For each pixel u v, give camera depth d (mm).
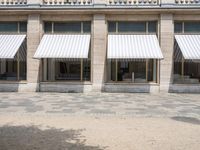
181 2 23453
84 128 11227
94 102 18266
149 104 17625
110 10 23078
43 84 23750
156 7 22875
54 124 11953
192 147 8938
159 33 23312
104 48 23438
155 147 8898
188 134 10453
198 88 23266
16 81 23859
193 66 23469
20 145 8977
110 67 23656
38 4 23453
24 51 23953
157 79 23438
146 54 21766
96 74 23422
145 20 23406
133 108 16141
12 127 11359
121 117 13633
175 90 23297
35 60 23719
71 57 21922
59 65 23828
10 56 22172
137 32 23547
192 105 17344
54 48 22609
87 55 21969
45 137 9891
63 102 18203
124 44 22594
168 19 23172
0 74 24094
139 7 22938
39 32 23641
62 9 23266
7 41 23328
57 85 23625
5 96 20984
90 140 9562
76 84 23500
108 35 23375
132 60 23484
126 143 9266
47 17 23750
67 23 23844
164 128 11359
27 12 23516
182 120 13055
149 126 11695
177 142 9438
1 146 8875
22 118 13227
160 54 21797
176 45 23250
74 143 9234
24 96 21016
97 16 23359
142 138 9852
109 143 9258
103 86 23438
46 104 17391
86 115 14055
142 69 23531
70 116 13797
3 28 24094
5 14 23781
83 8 23172
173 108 16250
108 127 11438
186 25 23422
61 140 9539
